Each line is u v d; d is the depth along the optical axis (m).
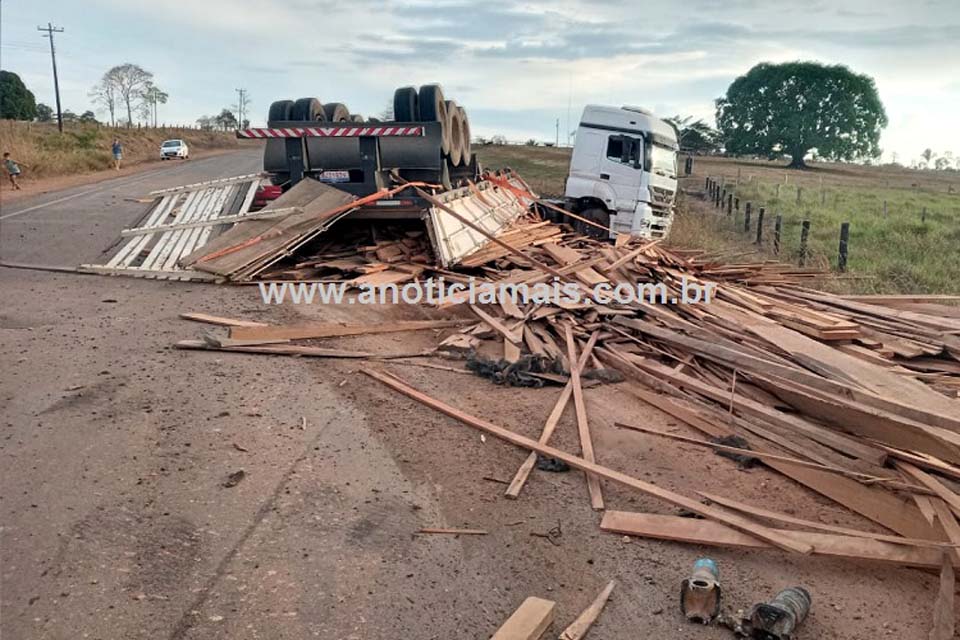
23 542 3.97
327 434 5.58
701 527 4.34
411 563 4.00
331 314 9.17
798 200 33.03
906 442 4.44
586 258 10.97
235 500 4.54
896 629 3.56
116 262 11.42
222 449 5.22
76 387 6.27
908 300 9.66
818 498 4.81
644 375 6.77
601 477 5.07
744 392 6.08
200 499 4.53
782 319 7.71
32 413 5.69
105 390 6.22
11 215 17.62
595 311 8.55
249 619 3.46
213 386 6.44
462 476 5.06
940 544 3.78
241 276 10.41
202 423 5.64
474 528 4.40
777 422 5.38
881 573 4.02
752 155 96.12
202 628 3.38
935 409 4.75
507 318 8.68
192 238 11.70
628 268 10.21
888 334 7.60
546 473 5.16
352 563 3.95
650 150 16.77
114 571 3.76
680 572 4.02
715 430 5.73
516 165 51.44
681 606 3.65
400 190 11.38
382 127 11.67
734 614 3.62
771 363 5.77
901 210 30.30
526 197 17.55
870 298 9.64
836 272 15.23
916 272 15.26
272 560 3.93
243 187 12.75
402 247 11.91
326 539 4.17
